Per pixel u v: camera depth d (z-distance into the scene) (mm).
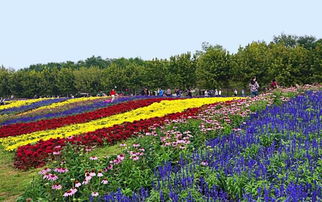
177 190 6074
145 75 65125
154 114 19984
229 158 7453
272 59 51312
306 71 48812
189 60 59875
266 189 5445
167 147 9445
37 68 142000
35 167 11250
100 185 7352
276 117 11859
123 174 7723
